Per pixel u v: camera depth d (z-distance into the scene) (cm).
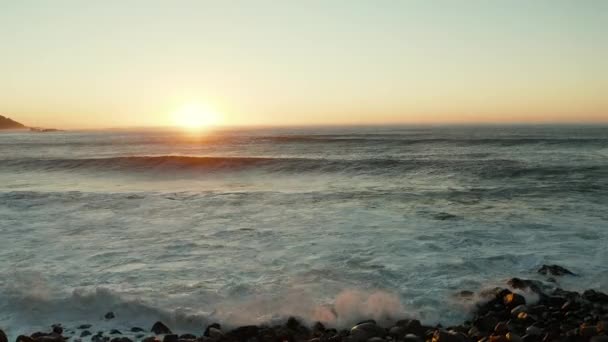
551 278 734
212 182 1934
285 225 1117
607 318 580
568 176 1759
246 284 718
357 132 7338
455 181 1756
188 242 977
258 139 4781
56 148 4050
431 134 5719
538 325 571
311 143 3869
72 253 902
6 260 857
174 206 1362
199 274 776
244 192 1577
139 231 1073
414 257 854
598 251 864
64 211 1301
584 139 3450
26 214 1264
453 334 534
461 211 1236
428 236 995
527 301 648
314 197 1468
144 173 2183
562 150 2823
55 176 2156
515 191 1491
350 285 720
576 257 832
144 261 850
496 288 677
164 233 1054
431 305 648
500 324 575
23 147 4216
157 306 643
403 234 1015
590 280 723
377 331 568
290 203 1385
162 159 2312
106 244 966
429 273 767
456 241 953
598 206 1262
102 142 5084
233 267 811
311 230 1064
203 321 610
